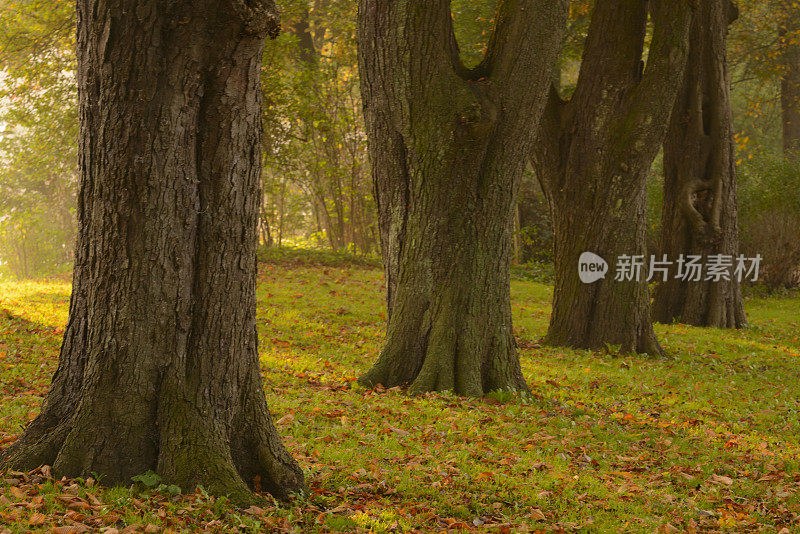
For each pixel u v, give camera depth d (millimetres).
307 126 21656
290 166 22109
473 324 8648
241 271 4590
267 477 4660
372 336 12258
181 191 4328
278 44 20016
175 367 4395
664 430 7633
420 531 4395
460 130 8414
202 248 4445
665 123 12086
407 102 8523
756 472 6168
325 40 25797
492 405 8070
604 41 12195
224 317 4531
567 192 12664
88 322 4398
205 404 4465
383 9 8469
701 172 16516
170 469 4293
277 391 7754
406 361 8719
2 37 18875
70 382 4449
